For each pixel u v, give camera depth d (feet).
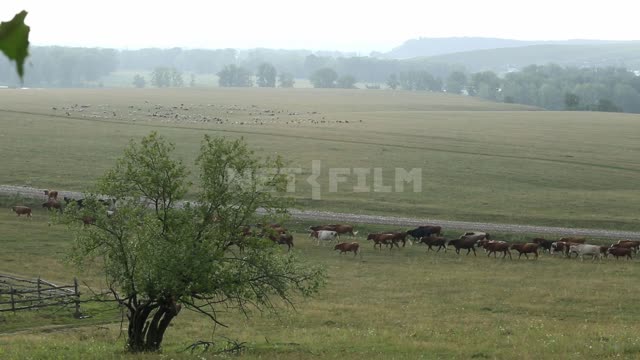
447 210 226.58
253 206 79.82
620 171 301.63
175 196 79.25
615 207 238.07
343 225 196.65
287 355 78.28
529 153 340.18
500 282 145.79
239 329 102.42
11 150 295.07
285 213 82.12
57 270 139.23
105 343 86.89
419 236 194.29
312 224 205.26
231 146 81.76
